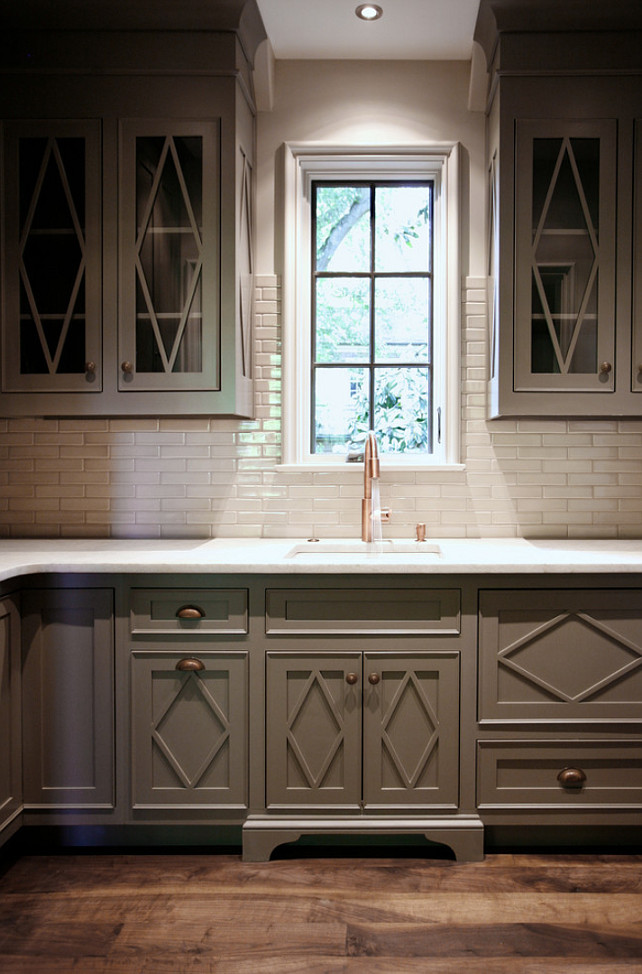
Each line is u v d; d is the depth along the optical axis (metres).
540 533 2.79
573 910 1.96
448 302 2.75
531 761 2.19
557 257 2.47
